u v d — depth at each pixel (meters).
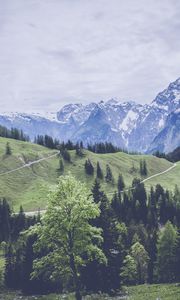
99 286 71.62
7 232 138.75
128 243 105.94
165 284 81.00
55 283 78.31
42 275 77.69
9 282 85.56
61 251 56.03
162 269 93.81
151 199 172.00
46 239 55.25
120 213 147.12
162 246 94.19
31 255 81.94
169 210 156.88
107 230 74.44
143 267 96.50
